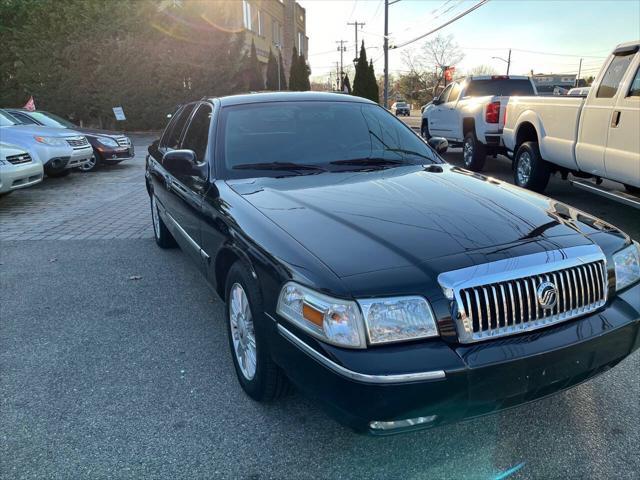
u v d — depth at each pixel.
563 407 2.91
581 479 2.40
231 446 2.66
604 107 6.28
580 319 2.43
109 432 2.79
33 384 3.27
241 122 3.94
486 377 2.14
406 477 2.44
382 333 2.14
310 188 3.23
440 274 2.23
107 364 3.50
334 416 2.22
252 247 2.71
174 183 4.49
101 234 6.98
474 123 11.02
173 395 3.12
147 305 4.49
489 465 2.50
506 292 2.26
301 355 2.30
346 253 2.37
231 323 3.19
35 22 25.00
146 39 25.69
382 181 3.33
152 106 26.25
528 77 12.69
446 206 2.84
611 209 7.68
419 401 2.09
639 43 5.84
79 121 27.30
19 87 25.80
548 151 7.62
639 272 2.73
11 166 8.69
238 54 27.61
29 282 5.13
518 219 2.70
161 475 2.48
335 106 4.26
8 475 2.49
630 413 2.85
